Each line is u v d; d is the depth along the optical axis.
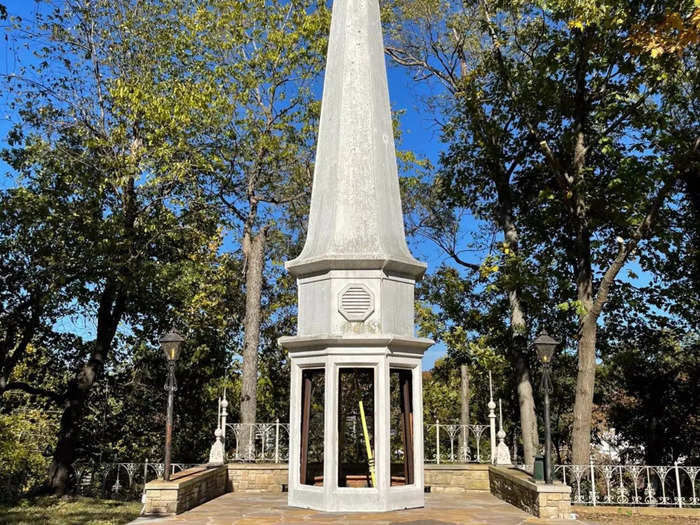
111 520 10.59
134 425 19.25
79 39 14.75
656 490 13.93
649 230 14.11
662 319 16.23
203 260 19.25
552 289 16.47
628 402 20.73
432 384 24.34
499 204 16.69
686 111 14.55
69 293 14.17
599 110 13.65
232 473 11.25
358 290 8.73
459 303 18.17
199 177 15.98
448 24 16.81
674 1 11.31
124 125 14.25
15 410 17.45
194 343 18.84
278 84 16.42
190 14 16.22
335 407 8.45
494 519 7.71
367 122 9.66
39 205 13.16
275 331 22.72
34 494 13.73
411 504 8.62
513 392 20.80
